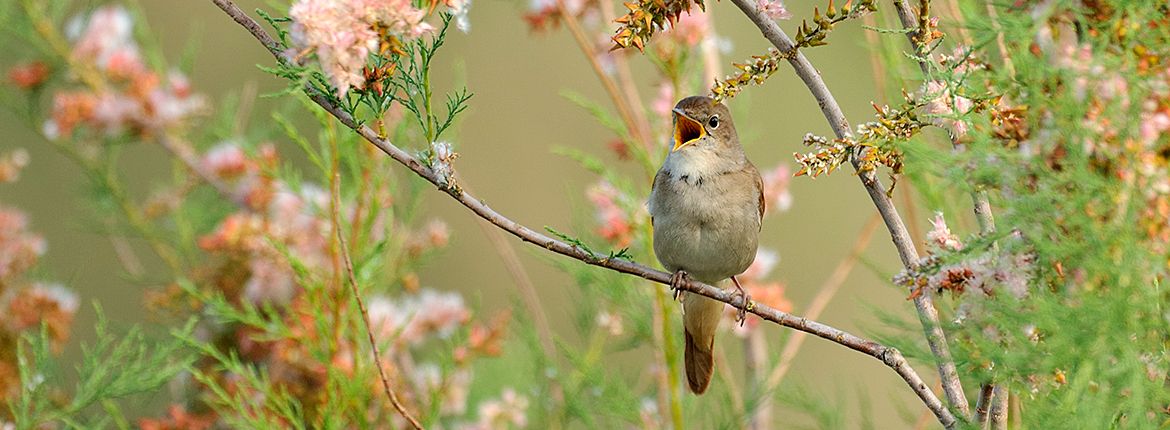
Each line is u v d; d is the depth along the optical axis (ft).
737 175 30.94
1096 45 16.62
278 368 33.40
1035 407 15.57
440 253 36.78
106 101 36.96
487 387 40.32
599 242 36.50
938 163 16.21
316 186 38.34
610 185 36.91
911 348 16.17
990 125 16.99
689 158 30.78
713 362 31.50
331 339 29.45
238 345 35.73
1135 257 14.99
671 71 35.81
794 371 40.86
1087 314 15.02
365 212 35.04
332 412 29.25
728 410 34.09
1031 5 17.28
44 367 29.66
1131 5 16.03
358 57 19.04
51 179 50.37
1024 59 16.22
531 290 37.40
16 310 33.58
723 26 53.47
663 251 31.27
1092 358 14.89
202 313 35.68
